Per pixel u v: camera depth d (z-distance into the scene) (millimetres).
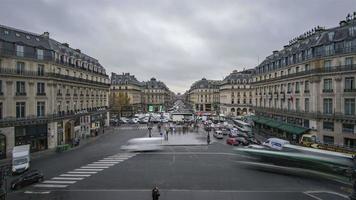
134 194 23812
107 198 22906
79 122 60969
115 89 125000
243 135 56031
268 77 70625
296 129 50500
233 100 115000
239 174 30141
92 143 53781
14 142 41906
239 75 117125
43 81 48188
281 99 61562
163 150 44594
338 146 40812
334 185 26562
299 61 52844
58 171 31641
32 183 26828
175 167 33062
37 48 47312
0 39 41375
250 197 23094
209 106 168125
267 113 69938
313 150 30109
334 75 43656
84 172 31047
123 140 56938
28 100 45281
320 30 52281
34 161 37594
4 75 41188
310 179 28500
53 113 50250
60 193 24234
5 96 41531
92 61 76000
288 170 30031
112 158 38500
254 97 83750
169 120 99250
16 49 43562
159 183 26859
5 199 22812
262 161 31953
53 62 50500
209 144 51188
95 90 74500
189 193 24062
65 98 55781
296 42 60375
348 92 41219
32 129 45219
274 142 37531
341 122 41875
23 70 44812
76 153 43125
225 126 75500
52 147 49062
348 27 44031
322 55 46156
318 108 46719
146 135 64250
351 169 27188
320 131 45906
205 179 28203
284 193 24109
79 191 24703
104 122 81062
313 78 47156
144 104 169125
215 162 35750
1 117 41125
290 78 56406
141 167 33125
